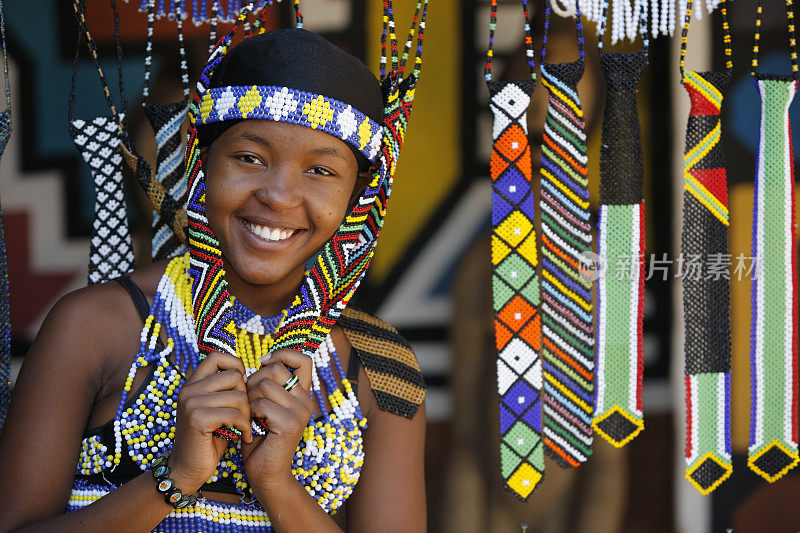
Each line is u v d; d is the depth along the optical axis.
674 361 2.43
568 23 2.38
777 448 1.87
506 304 1.74
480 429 2.44
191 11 2.16
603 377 1.79
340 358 1.56
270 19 2.35
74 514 1.24
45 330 1.35
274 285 1.43
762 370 1.86
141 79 2.38
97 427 1.35
